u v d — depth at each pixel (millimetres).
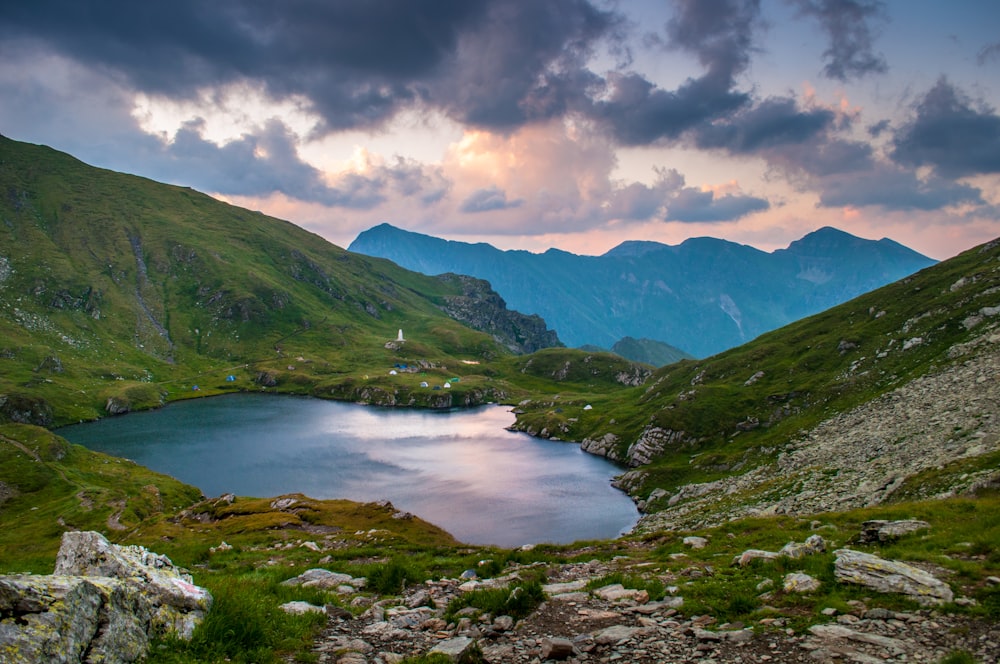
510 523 94750
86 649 10133
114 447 162750
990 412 53406
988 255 146750
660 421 140500
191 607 13430
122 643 10922
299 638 14258
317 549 43781
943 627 12680
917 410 71125
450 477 127875
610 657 12766
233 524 67438
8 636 9000
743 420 130875
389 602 19734
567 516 98812
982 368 71125
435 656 13094
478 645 13375
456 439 179500
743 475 90625
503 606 16766
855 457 64562
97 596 11156
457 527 92750
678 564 24859
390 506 75250
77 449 141000
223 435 181375
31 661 8906
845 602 14430
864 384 111250
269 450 158750
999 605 13180
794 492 60531
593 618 15602
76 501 103000
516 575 24734
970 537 19750
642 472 117375
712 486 92250
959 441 50031
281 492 116562
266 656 12648
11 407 192250
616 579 19766
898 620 13234
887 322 143625
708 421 136000
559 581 23547
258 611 14453
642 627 14508
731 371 165500
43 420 196500
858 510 34469
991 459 39000
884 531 22719
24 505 107875
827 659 11609
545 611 16484
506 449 163000
